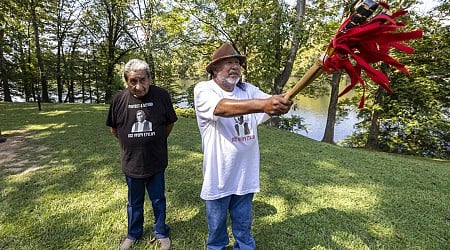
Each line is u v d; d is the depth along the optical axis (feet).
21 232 9.82
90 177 14.44
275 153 19.81
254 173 7.39
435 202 12.85
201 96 6.46
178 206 11.62
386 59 3.39
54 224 10.28
